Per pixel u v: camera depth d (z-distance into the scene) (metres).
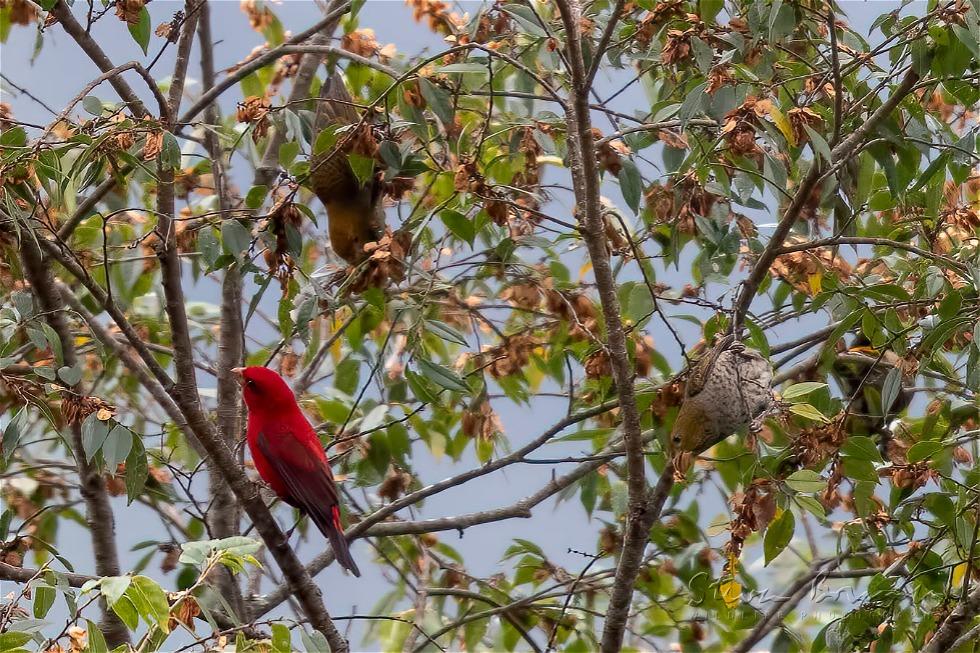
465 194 10.23
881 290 10.06
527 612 12.95
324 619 9.45
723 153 9.38
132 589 6.86
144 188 13.91
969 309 9.45
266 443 9.91
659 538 12.39
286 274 9.67
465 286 12.73
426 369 9.89
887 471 10.23
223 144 13.56
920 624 10.12
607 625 10.05
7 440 9.45
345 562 9.58
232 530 11.80
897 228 11.53
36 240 8.73
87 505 11.23
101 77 8.66
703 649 13.12
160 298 13.80
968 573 9.69
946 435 10.90
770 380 9.92
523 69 9.62
